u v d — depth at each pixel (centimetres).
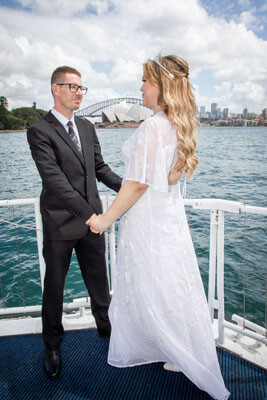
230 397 161
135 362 179
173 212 147
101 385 171
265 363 184
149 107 145
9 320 234
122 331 168
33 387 171
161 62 132
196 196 1459
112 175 203
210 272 207
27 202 215
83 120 193
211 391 151
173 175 141
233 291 479
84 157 181
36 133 164
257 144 5341
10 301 496
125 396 163
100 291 204
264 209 168
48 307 182
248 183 1781
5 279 566
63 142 171
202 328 155
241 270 549
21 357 196
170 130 134
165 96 130
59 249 177
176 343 151
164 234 145
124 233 153
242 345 200
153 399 160
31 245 723
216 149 4362
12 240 759
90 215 160
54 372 177
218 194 1500
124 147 144
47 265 180
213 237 195
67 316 237
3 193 1720
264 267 559
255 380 172
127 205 139
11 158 3722
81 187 179
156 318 150
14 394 166
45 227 177
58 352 188
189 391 166
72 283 539
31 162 3269
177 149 136
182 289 150
